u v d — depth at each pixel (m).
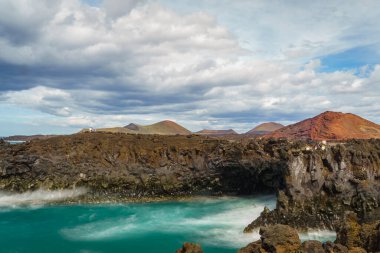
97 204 50.62
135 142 60.34
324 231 35.28
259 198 51.34
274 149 52.47
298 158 38.84
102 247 32.94
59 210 47.44
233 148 55.47
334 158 39.03
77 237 35.94
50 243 34.38
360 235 22.98
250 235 34.91
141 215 44.03
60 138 63.53
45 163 55.91
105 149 58.50
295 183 37.94
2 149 58.19
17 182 55.00
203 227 38.09
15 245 34.00
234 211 44.66
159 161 56.91
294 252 21.03
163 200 52.41
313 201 37.19
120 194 54.22
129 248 32.50
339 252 20.38
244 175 53.47
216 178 54.84
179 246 32.69
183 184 55.00
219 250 31.06
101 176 55.09
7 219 43.06
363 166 38.53
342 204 36.41
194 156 56.81
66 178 55.09
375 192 35.94
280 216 36.31
